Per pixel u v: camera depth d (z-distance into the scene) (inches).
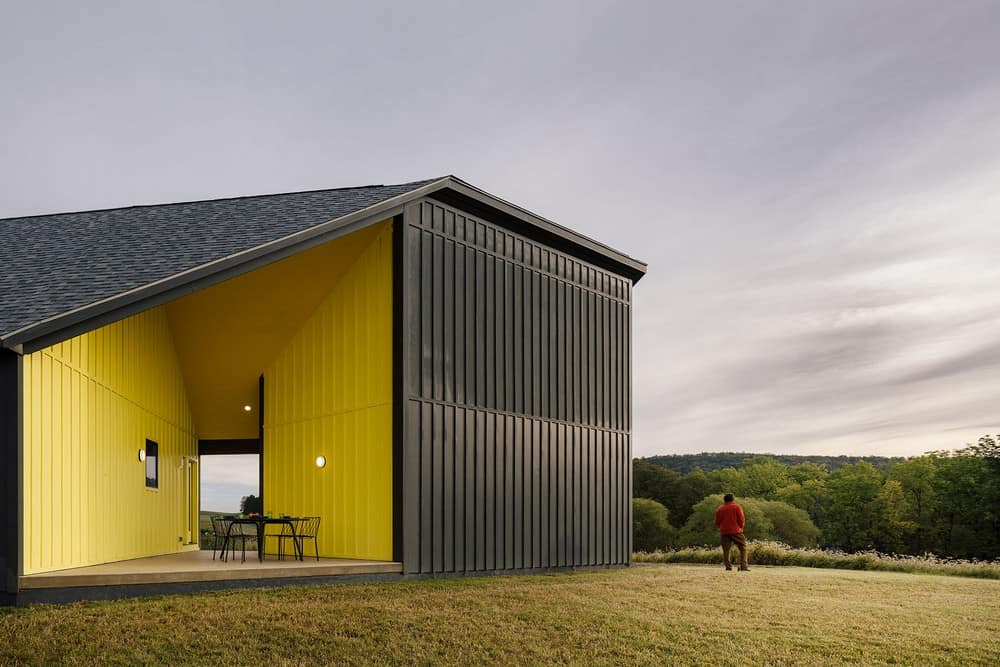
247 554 608.1
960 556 2495.1
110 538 484.1
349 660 314.7
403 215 500.1
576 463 625.3
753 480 3016.7
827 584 532.4
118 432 503.2
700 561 776.3
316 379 586.2
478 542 528.4
